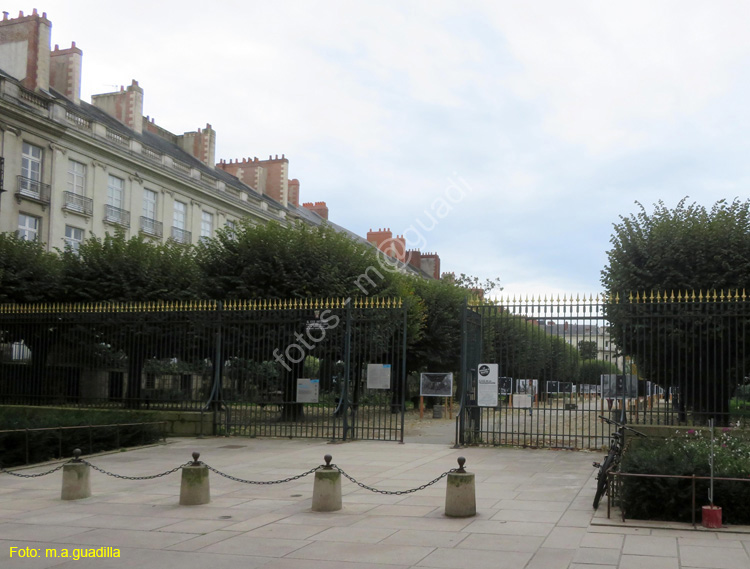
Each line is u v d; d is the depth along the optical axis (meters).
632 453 9.15
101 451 15.41
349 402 17.59
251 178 57.00
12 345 20.59
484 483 11.16
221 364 18.47
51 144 35.50
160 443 16.88
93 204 38.19
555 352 16.70
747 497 8.02
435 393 18.12
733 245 18.19
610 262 20.36
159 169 42.88
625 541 7.35
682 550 6.93
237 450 15.67
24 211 33.88
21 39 36.44
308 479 11.77
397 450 15.45
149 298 24.92
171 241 32.25
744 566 6.36
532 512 8.95
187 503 9.60
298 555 6.96
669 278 18.41
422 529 8.05
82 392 19.66
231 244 24.52
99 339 19.59
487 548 7.16
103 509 9.41
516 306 15.45
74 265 25.66
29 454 13.81
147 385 19.28
